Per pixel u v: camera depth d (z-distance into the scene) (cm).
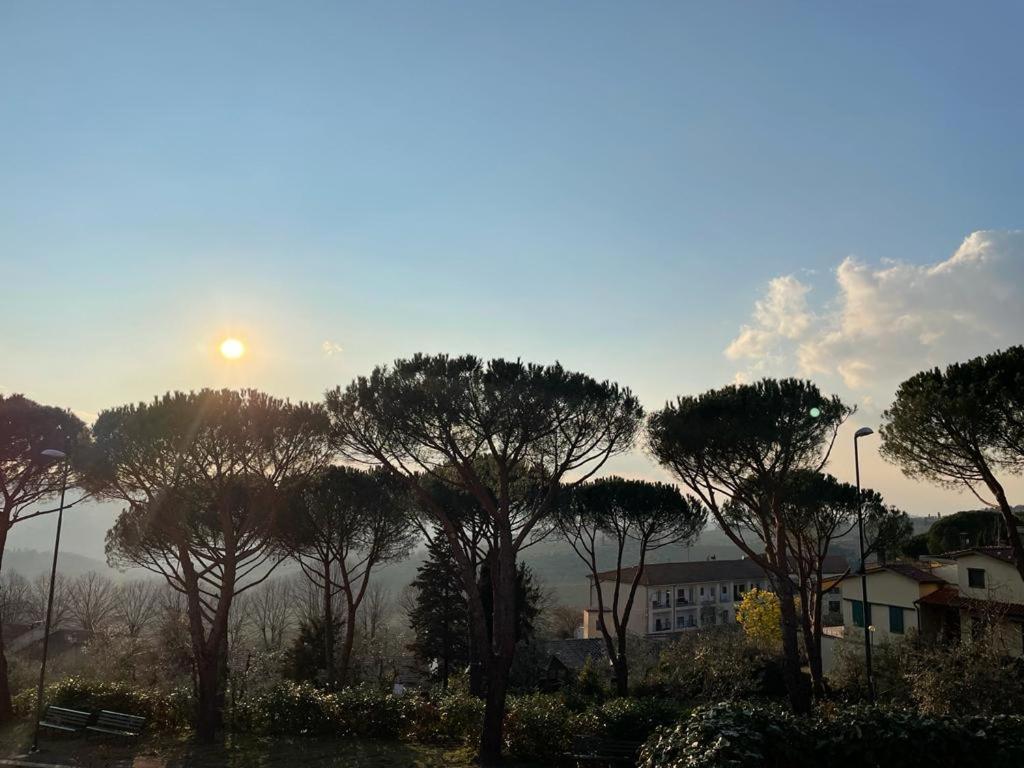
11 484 1905
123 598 4738
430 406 1474
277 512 1898
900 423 1792
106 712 1706
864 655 2556
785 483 2023
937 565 3425
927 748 830
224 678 1884
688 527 2452
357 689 1894
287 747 1569
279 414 1727
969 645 1861
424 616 3222
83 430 1875
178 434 1592
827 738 864
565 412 1523
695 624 6103
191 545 1873
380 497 2298
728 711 904
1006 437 1574
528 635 3231
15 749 1542
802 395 1870
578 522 2438
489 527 2228
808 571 2439
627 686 2539
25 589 5722
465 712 1614
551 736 1440
